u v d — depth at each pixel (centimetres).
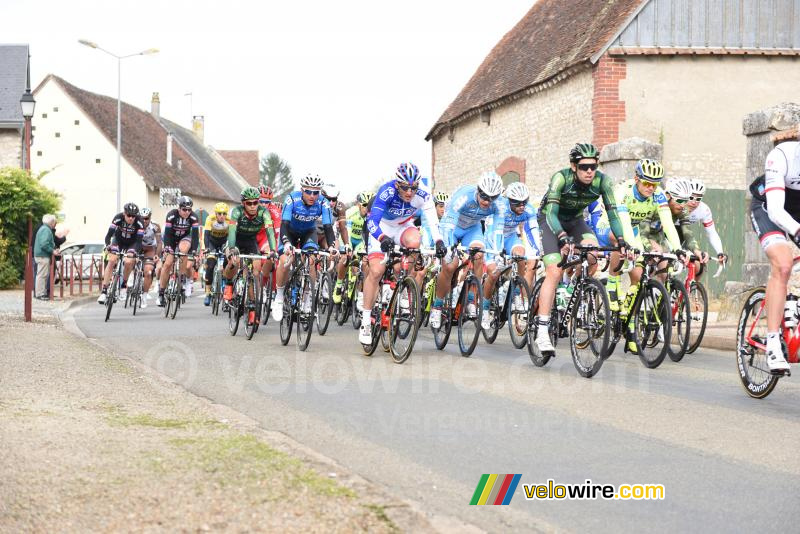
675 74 1661
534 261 880
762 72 1684
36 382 606
